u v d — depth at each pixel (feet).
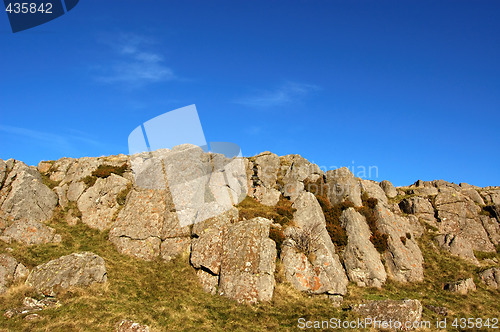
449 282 116.88
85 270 89.71
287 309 91.91
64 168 146.20
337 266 108.99
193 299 93.15
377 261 117.39
